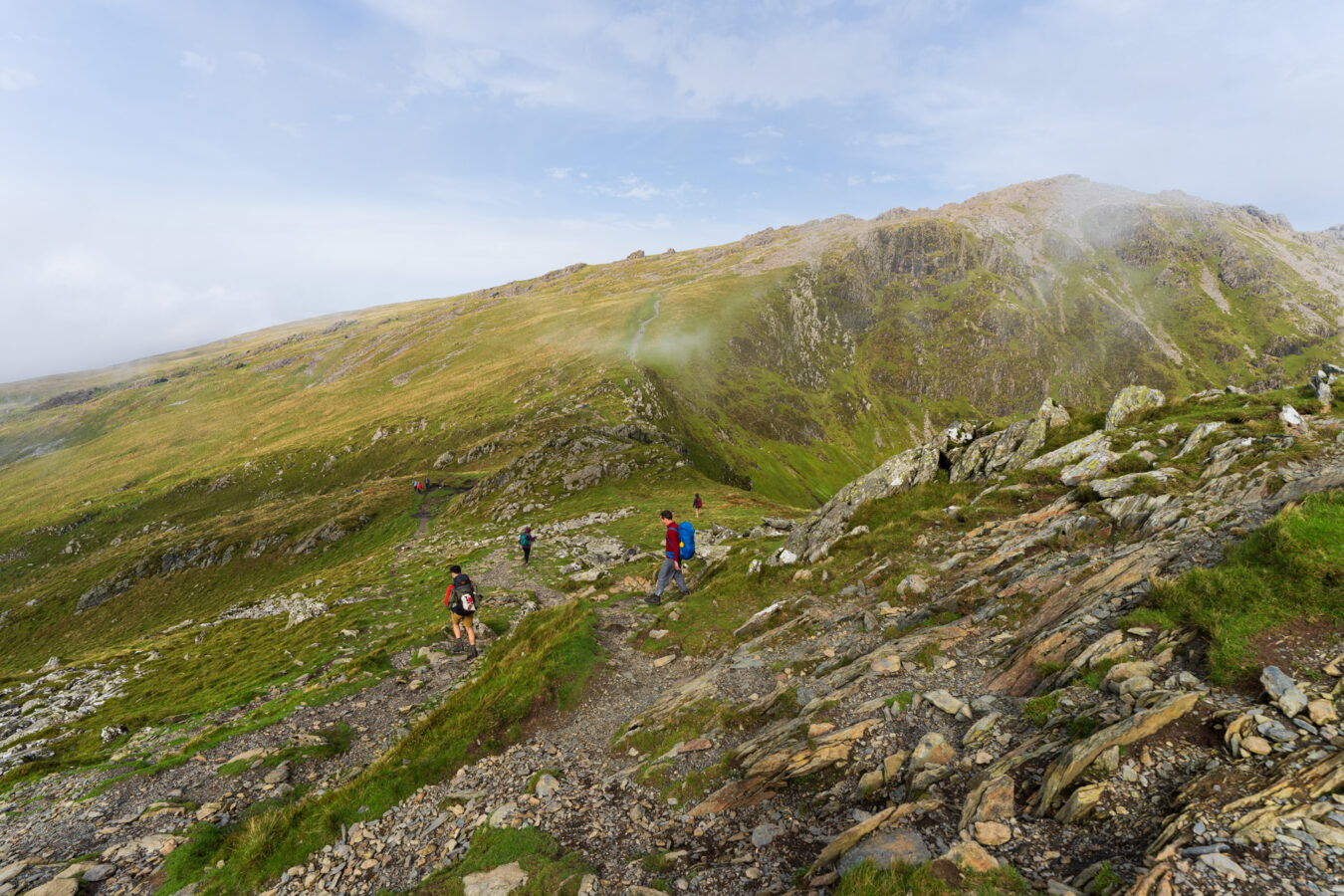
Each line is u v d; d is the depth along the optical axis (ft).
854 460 586.04
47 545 402.31
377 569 172.55
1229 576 27.96
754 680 40.78
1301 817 16.93
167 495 442.50
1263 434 51.96
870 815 23.79
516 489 261.24
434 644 75.10
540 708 43.27
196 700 74.74
